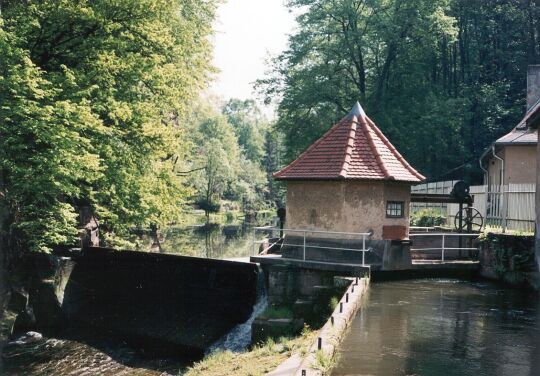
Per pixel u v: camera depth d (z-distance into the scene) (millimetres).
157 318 19688
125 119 18406
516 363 7996
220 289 18516
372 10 39938
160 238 41156
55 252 22391
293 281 16156
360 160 17016
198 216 73688
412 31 38875
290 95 40094
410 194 17641
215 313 18562
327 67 39719
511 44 49500
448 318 10961
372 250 16453
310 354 7773
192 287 19422
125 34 19266
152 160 20969
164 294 20203
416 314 11297
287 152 41125
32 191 17062
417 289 14531
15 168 15609
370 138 17594
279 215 21266
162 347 17594
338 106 40125
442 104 38344
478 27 50750
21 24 16766
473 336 9516
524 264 15352
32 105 15078
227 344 16719
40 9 17500
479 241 17266
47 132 15188
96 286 22047
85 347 17594
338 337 8617
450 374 7449
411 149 38969
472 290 14445
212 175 72625
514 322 10680
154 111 20203
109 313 20875
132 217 21266
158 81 19859
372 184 16625
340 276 15047
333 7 39062
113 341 18328
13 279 19422
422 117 37375
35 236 18078
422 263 16859
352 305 10969
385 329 9906
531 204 17719
